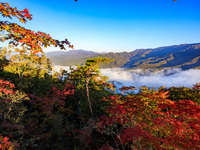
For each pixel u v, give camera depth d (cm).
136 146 379
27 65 1008
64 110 944
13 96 527
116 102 622
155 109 616
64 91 831
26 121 680
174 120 464
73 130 709
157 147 385
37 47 295
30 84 1008
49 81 1338
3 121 471
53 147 582
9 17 268
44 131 685
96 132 693
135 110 577
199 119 412
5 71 1031
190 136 408
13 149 396
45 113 770
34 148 536
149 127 511
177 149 380
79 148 570
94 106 1076
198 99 945
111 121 493
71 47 367
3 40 298
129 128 426
